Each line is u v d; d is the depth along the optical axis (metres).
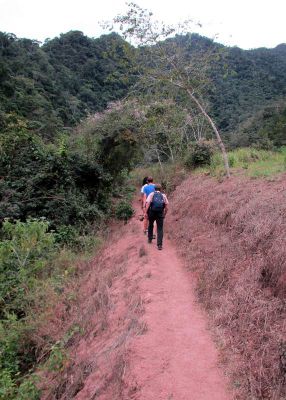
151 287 6.77
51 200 14.52
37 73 51.66
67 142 18.67
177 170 21.17
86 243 12.73
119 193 22.02
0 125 19.59
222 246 7.79
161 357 4.62
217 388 4.09
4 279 8.93
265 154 15.84
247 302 5.34
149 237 10.08
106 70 63.56
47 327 7.27
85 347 5.91
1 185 13.88
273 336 4.41
